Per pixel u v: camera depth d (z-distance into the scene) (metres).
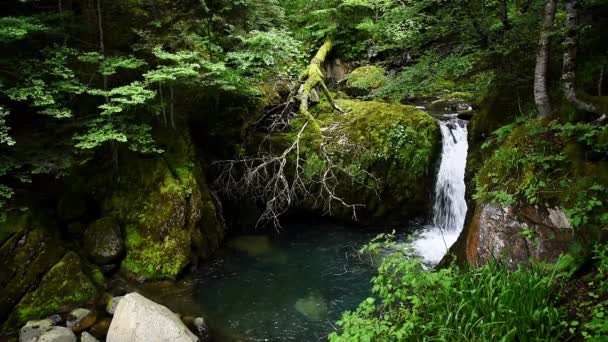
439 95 12.33
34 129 7.47
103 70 7.21
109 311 6.66
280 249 9.14
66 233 7.79
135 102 6.72
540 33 6.00
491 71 7.52
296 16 14.65
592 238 4.46
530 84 7.08
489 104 7.92
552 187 5.08
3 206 6.95
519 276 4.26
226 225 9.82
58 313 6.59
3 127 5.86
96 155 8.69
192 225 8.25
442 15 7.06
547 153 5.43
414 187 9.82
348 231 9.97
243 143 10.38
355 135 10.02
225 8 8.87
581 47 6.51
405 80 7.55
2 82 6.55
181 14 9.05
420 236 9.45
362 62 14.08
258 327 6.46
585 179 4.83
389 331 4.01
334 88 13.39
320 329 6.40
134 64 7.24
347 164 9.82
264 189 9.70
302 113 10.40
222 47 9.73
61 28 7.22
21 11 7.53
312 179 10.00
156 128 8.97
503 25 6.46
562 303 4.14
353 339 3.83
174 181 8.25
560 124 5.47
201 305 7.04
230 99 10.34
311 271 8.20
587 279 4.26
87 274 7.26
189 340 5.52
